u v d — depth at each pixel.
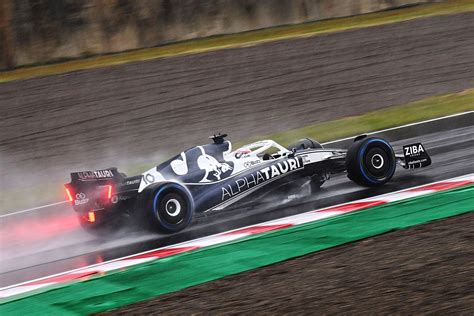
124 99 71.50
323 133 56.84
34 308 24.09
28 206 47.22
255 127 61.03
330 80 71.94
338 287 21.95
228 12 95.81
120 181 33.09
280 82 72.50
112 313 22.47
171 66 80.31
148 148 59.09
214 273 25.69
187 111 66.81
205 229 33.00
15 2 89.25
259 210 35.34
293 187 36.25
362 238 27.91
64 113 69.06
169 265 27.38
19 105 72.06
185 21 94.75
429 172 39.94
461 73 69.88
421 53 77.31
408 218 30.20
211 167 34.50
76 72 81.25
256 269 25.58
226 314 20.88
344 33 87.19
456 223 28.39
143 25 93.12
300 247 27.70
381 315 18.97
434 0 98.31
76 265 29.98
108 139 62.00
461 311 18.52
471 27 84.56
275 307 20.88
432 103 61.28
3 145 62.47
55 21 90.62
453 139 48.56
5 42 87.75
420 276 21.88
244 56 81.62
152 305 22.78
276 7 96.62
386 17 94.94
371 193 36.19
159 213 31.94
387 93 66.38
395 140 51.28
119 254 30.61
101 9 92.38
